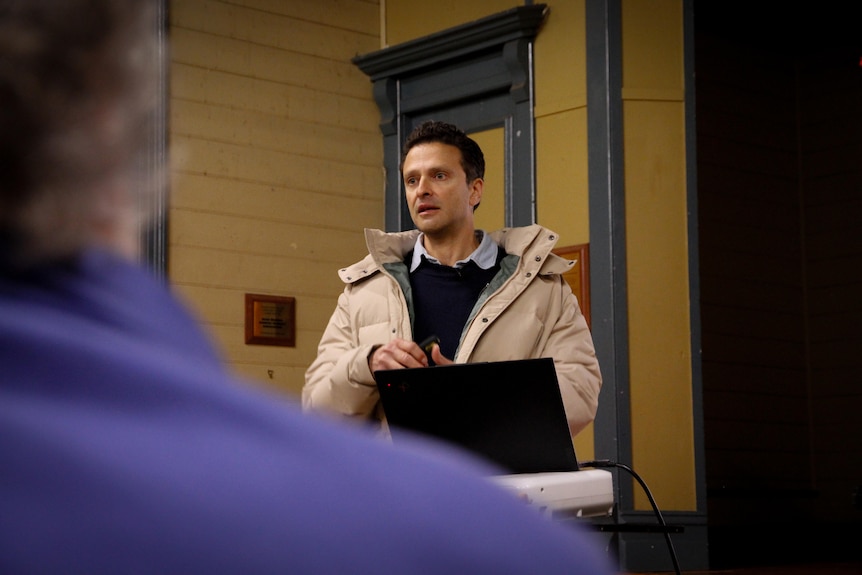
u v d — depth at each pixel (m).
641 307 5.41
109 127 0.35
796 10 8.10
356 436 0.37
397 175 6.33
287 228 6.00
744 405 8.13
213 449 0.33
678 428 5.39
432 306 2.73
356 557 0.33
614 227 5.42
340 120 6.27
